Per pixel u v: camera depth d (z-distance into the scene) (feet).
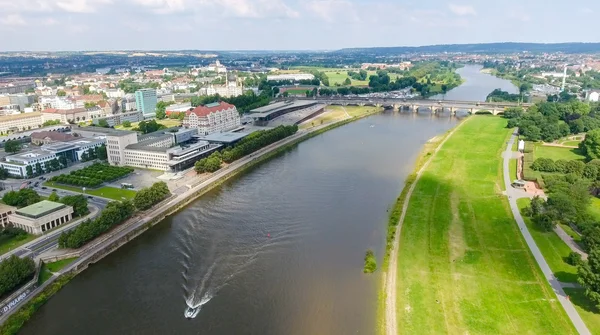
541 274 584.40
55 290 590.55
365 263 647.15
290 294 576.61
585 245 643.86
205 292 583.58
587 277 513.04
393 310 527.81
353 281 602.44
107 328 517.14
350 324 513.86
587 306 513.86
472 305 527.40
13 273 558.56
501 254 643.86
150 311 546.67
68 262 647.15
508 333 476.95
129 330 512.63
